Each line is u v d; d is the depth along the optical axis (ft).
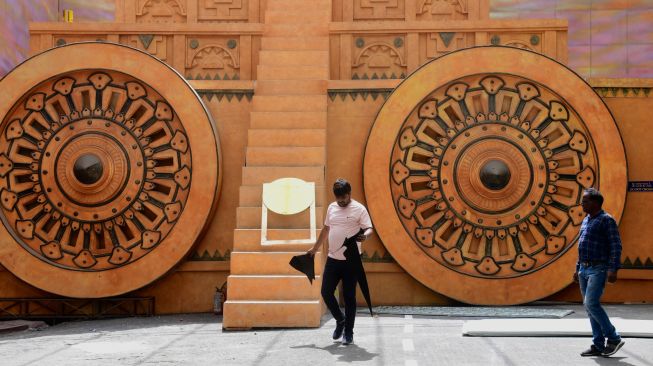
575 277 23.17
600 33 53.21
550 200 36.06
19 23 48.37
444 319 31.12
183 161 36.55
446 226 36.45
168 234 35.88
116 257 36.01
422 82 36.81
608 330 21.91
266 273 31.14
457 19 41.98
